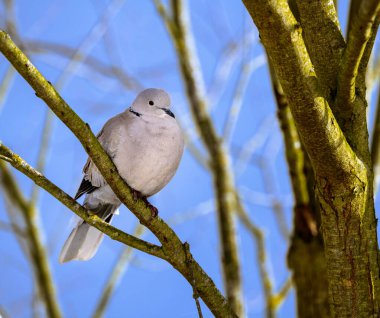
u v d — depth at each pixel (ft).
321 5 23.31
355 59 20.95
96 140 23.22
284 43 19.72
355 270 22.35
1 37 20.10
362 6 19.15
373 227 22.52
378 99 32.81
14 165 23.15
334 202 21.91
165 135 30.60
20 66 20.66
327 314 28.37
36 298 40.22
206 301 24.88
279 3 19.31
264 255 39.09
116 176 23.86
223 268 37.47
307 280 29.01
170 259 24.56
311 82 20.22
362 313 22.44
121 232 24.45
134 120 30.78
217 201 38.73
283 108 30.83
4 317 37.96
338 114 22.85
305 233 29.60
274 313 37.17
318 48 23.39
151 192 32.32
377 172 32.37
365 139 22.91
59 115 21.99
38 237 40.70
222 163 39.45
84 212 23.91
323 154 21.04
